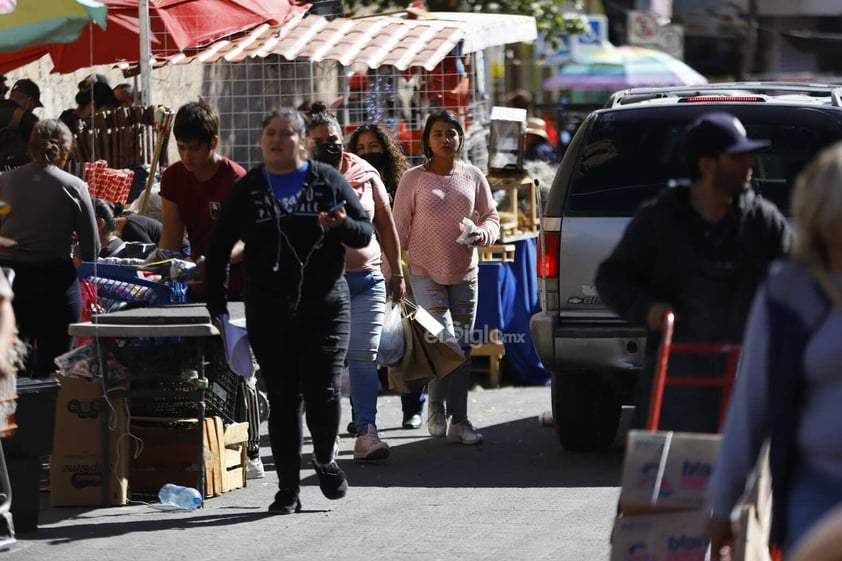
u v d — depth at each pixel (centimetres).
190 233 2191
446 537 1852
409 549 1789
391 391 3366
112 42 3497
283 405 1962
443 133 2516
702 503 1108
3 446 1864
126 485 2062
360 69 3619
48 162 2288
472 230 2502
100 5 2420
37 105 3319
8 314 1634
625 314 1345
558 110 7269
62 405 2048
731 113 2256
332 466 1997
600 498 2089
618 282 1367
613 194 2255
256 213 1864
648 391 1408
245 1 3575
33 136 2288
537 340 2286
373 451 2391
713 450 1105
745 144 1327
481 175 2575
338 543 1825
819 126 2220
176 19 3441
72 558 1748
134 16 3416
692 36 9819
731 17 9800
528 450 2525
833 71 10050
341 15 4416
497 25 3788
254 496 2138
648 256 1386
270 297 1883
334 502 2083
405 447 2578
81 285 2380
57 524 1939
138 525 1933
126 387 2033
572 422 2442
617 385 2308
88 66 3566
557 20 5884
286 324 1891
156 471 2089
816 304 956
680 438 1108
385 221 2338
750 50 9756
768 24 10119
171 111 3266
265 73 3750
